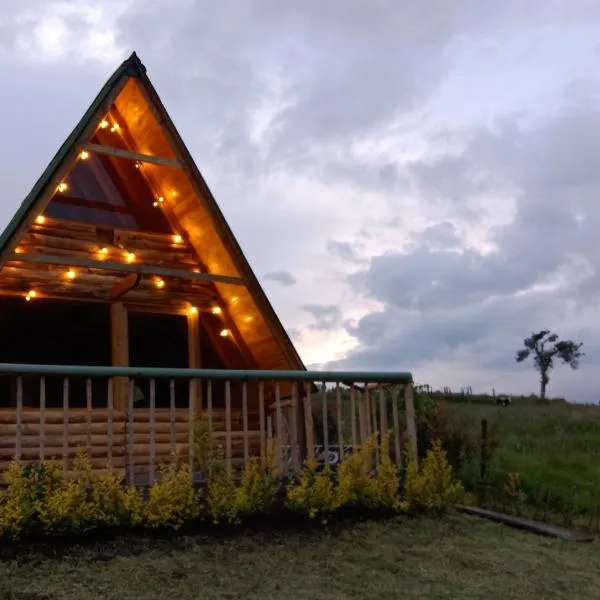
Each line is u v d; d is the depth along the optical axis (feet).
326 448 32.09
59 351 37.58
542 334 272.31
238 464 38.52
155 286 39.34
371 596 24.30
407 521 32.42
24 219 33.06
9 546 25.84
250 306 39.45
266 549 28.09
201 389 40.24
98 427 36.19
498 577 26.99
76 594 22.84
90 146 34.96
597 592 26.21
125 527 27.94
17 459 27.20
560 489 50.49
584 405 124.26
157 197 40.68
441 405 53.31
